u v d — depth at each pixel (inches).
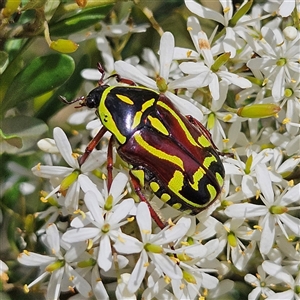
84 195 5.1
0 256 5.4
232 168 5.3
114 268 5.2
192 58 5.4
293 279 5.3
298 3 5.5
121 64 5.3
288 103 5.4
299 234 5.2
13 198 5.4
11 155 5.3
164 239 5.1
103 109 5.3
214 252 5.2
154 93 5.3
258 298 5.5
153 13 5.7
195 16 5.6
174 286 5.1
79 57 5.6
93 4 5.2
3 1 5.0
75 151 5.4
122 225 5.2
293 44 5.4
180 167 5.2
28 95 5.2
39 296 5.3
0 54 5.1
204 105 5.5
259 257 5.5
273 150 5.4
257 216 5.3
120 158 5.3
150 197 5.3
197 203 5.2
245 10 5.4
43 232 5.3
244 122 5.7
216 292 5.4
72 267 5.2
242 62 5.5
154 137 5.2
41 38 5.5
